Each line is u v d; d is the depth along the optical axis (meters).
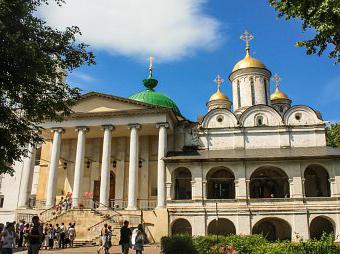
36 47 16.11
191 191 41.88
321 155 38.72
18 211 42.75
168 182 40.41
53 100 19.16
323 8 14.90
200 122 45.34
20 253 25.97
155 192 45.72
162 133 42.75
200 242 18.42
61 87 19.91
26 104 18.11
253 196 42.81
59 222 38.44
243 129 43.53
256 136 43.19
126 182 46.94
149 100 52.09
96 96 45.41
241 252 15.97
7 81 16.50
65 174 48.66
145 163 47.06
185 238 19.48
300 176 39.03
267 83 53.03
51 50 17.91
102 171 42.53
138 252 20.47
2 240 17.16
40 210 42.09
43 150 49.91
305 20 16.39
